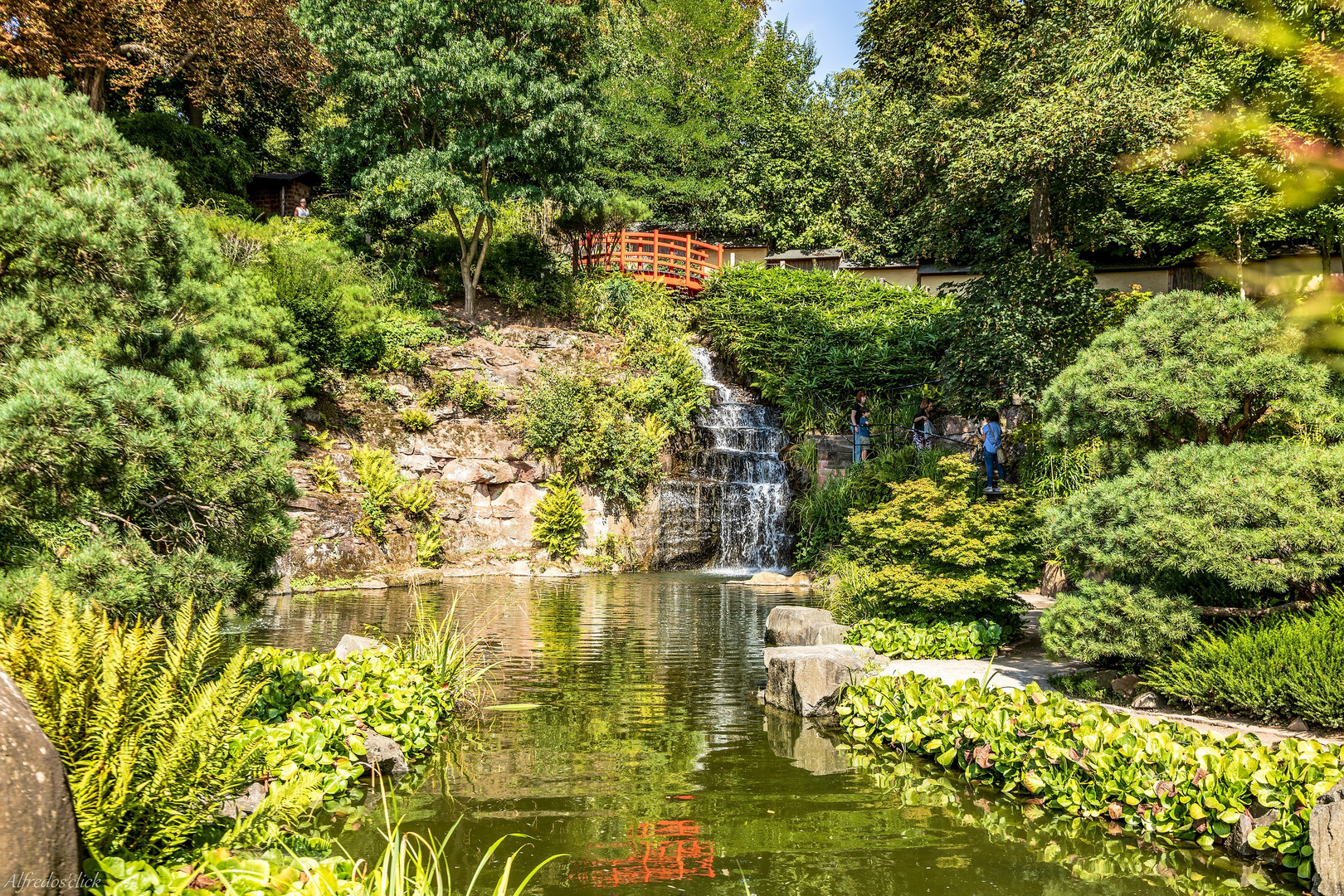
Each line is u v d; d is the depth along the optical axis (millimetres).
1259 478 6902
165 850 4066
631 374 25625
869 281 32500
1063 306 18766
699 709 8719
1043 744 6285
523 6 25375
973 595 10430
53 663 3861
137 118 30094
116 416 5289
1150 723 6328
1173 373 7930
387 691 7527
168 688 4168
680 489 23547
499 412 23266
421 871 4160
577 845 5320
